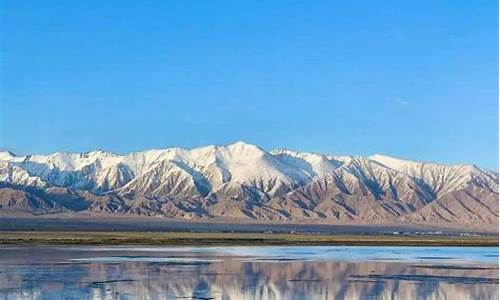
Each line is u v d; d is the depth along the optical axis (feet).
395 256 363.97
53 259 311.88
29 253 356.38
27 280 224.94
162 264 290.35
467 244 565.12
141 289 207.62
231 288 213.46
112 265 281.74
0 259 309.63
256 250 419.74
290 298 196.24
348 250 433.89
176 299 190.90
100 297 191.42
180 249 421.18
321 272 262.88
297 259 331.77
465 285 224.53
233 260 319.68
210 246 477.77
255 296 198.70
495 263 312.29
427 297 200.23
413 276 250.37
